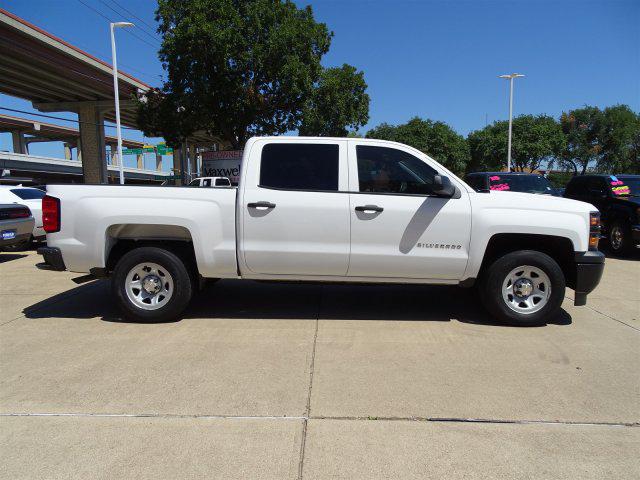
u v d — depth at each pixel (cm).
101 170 3950
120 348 448
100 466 270
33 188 1221
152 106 2672
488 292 516
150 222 505
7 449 286
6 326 516
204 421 318
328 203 498
